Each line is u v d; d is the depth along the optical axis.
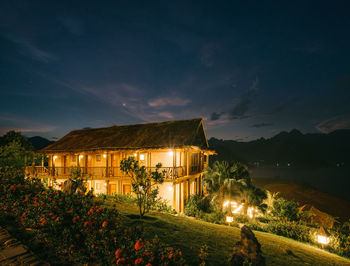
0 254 4.11
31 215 5.27
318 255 9.44
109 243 3.92
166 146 17.59
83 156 21.62
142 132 22.20
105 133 24.42
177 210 17.78
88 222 4.16
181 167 18.30
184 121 22.72
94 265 3.96
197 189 23.77
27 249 4.37
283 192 52.44
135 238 4.34
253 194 20.17
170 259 3.60
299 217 19.14
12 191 6.23
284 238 12.90
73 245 4.04
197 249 6.91
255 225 15.81
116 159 20.84
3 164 14.38
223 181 19.22
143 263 3.30
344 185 106.75
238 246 5.75
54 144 24.05
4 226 5.27
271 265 6.93
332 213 36.00
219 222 15.23
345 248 11.80
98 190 20.78
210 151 26.56
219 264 5.89
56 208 4.89
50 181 20.08
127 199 15.59
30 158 16.61
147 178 9.48
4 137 25.09
